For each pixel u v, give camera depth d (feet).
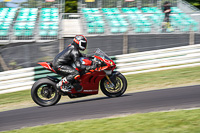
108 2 159.63
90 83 60.18
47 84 60.08
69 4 172.35
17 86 91.15
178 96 59.21
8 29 118.42
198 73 88.79
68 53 58.65
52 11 154.30
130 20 140.67
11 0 157.48
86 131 39.32
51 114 53.36
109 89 61.26
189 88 67.77
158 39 102.83
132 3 160.97
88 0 158.40
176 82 80.79
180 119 40.70
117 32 124.77
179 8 150.92
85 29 123.85
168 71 96.17
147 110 49.21
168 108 49.37
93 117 47.57
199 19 125.18
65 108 57.47
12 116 56.29
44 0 159.12
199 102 52.21
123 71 98.22
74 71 58.54
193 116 41.52
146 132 36.70
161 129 37.27
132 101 57.31
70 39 96.48
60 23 121.49
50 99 61.72
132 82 86.53
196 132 34.91
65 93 59.82
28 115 54.85
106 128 39.83
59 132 40.09
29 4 158.20
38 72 92.07
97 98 67.36
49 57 95.86
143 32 115.34
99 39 99.30
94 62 58.95
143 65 99.14
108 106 54.65
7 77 90.68
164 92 65.10
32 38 116.57
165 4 124.88
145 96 61.72
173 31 117.39
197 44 101.50
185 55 100.42
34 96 60.23
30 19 144.87
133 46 101.45
